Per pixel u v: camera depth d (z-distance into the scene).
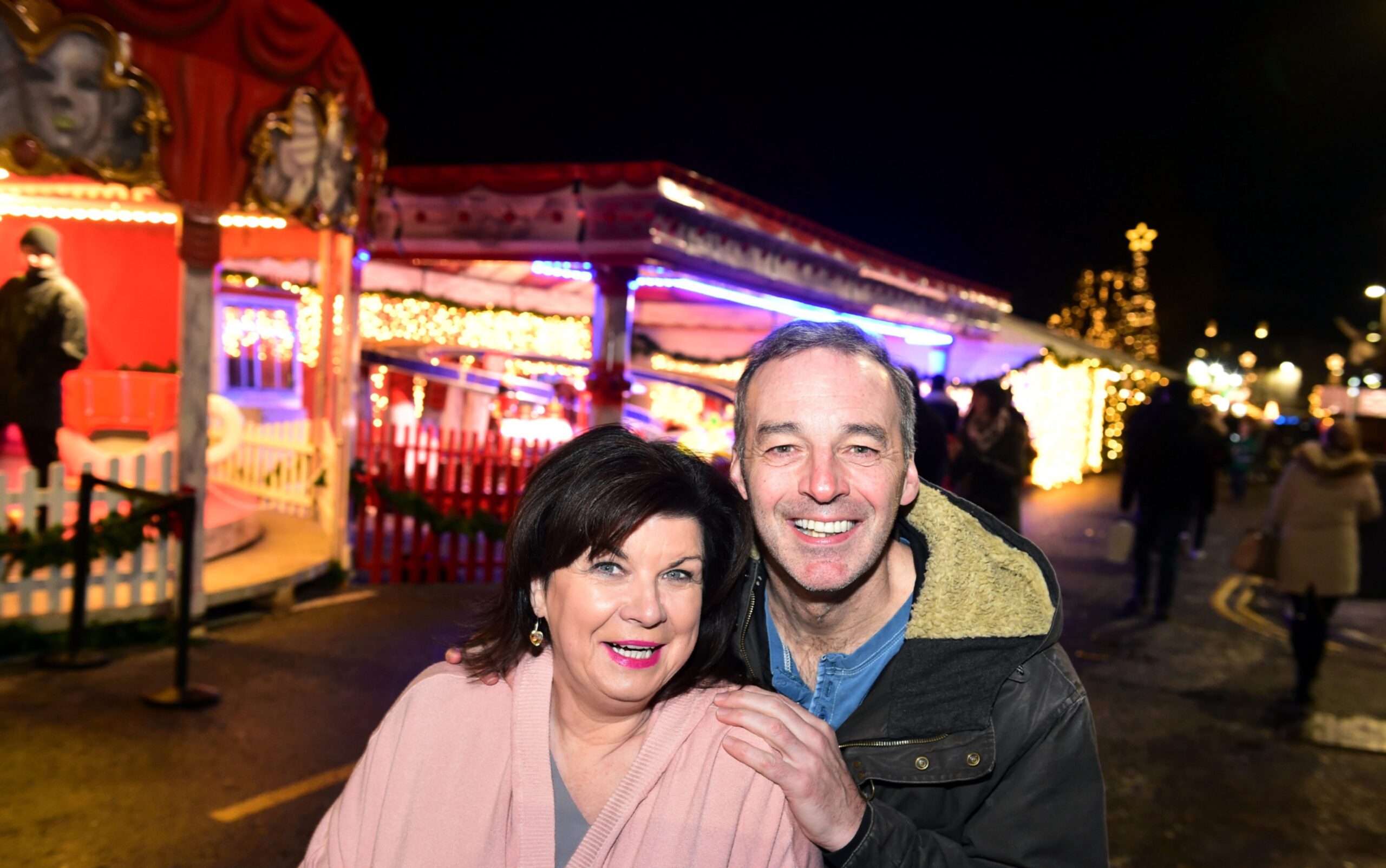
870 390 1.86
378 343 14.51
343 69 7.71
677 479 1.75
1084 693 1.96
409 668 6.73
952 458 8.28
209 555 8.33
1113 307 28.67
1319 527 6.96
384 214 10.01
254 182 6.93
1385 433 14.73
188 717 5.57
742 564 1.84
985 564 1.90
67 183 9.51
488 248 9.73
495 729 1.84
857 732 1.99
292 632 7.48
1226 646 8.63
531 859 1.73
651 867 1.71
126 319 12.69
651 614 1.71
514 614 1.90
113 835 4.18
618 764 1.83
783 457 1.89
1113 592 10.70
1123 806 5.15
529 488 1.81
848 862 1.73
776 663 2.15
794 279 12.02
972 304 17.16
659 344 17.30
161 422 12.48
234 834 4.24
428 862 1.77
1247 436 25.91
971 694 1.91
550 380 15.86
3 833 4.14
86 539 6.45
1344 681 7.72
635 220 9.27
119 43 6.06
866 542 1.88
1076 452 22.20
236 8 6.61
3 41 5.73
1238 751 6.02
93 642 6.68
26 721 5.37
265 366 13.23
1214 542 15.15
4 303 7.78
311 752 5.18
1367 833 4.94
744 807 1.73
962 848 1.87
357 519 10.11
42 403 7.84
